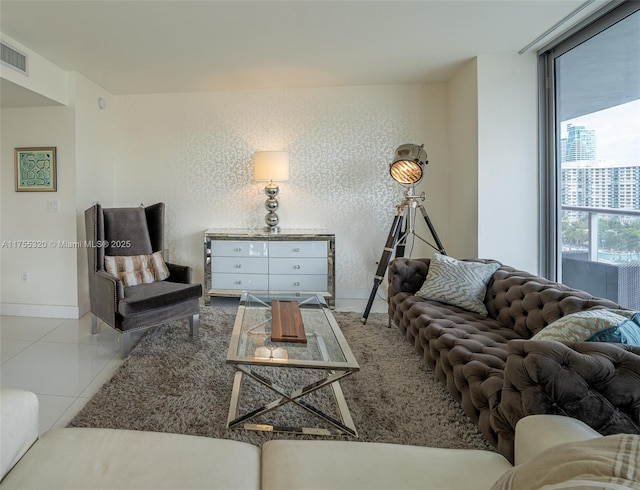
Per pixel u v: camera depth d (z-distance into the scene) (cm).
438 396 196
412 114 383
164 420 173
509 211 311
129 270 295
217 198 398
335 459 96
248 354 163
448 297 243
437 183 386
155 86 370
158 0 218
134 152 397
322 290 360
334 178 393
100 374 222
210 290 364
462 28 261
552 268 300
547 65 297
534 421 99
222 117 392
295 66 326
